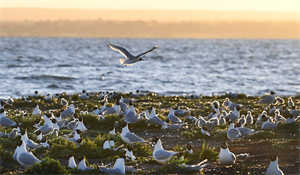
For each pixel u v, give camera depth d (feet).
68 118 93.86
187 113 100.32
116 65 409.90
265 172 55.42
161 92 200.95
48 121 76.23
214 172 56.29
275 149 69.26
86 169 54.19
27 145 64.54
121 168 53.93
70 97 143.95
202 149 64.39
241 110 112.57
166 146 73.10
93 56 604.08
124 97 148.36
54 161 53.67
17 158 55.57
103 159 62.75
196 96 153.69
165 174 54.49
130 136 67.31
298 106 127.13
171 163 56.75
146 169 57.16
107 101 131.54
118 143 69.92
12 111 110.63
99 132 83.56
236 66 414.21
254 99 150.61
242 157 64.28
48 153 63.46
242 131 75.97
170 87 224.94
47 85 218.59
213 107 111.45
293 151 67.87
